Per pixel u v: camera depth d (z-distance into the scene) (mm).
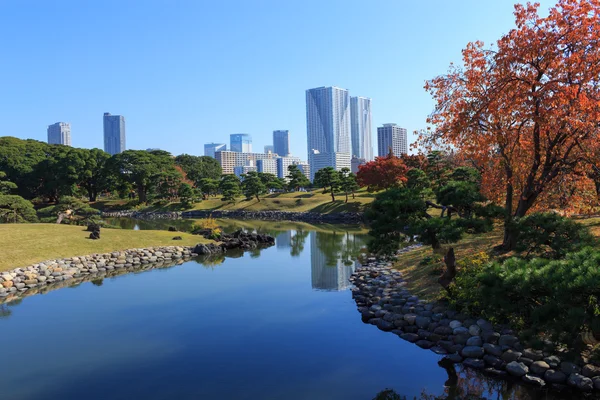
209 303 15602
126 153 82625
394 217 12047
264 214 70000
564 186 14328
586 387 7824
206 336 11867
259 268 23281
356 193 77625
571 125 12289
